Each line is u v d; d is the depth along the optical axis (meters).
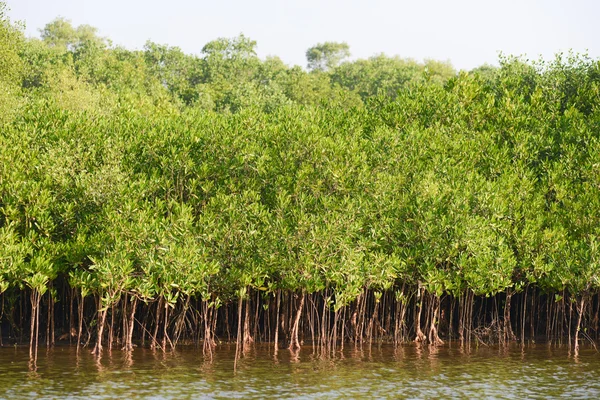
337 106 45.22
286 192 30.97
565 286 31.94
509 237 33.09
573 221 33.59
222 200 30.20
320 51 173.75
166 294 29.47
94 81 80.12
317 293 32.06
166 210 31.59
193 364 26.20
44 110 37.41
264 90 85.12
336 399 21.11
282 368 25.75
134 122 36.50
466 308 32.69
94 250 28.20
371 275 29.92
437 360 27.97
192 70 110.38
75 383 22.47
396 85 122.69
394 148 35.69
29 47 80.69
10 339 31.00
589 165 35.91
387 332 32.66
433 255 31.20
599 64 46.03
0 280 27.55
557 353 30.12
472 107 42.00
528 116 41.50
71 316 30.22
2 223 30.02
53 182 30.75
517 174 36.06
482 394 22.11
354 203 30.75
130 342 28.97
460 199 32.09
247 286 30.16
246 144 33.31
